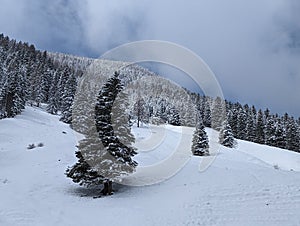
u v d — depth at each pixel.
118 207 11.43
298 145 61.44
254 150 45.81
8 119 44.00
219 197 11.69
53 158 21.53
